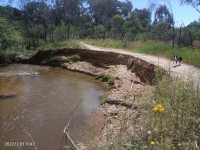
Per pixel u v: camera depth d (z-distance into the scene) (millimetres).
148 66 7574
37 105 6082
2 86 8398
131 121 3209
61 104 6219
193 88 3342
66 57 15188
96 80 10133
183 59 8484
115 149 2412
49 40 22188
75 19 37719
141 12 33188
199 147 2117
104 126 4367
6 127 4613
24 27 23953
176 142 2275
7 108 5773
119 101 5883
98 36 30125
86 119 5047
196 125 2441
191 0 9758
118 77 9250
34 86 8500
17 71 12461
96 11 49750
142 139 2482
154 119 2652
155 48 12414
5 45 15906
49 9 26781
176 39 14352
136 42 17016
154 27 18531
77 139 3928
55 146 3793
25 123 4816
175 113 2744
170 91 3467
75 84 9102
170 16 13953
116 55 12367
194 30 16203
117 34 25406
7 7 25453
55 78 10414
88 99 6836
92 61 13672
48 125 4711
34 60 16625
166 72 5031
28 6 25734
